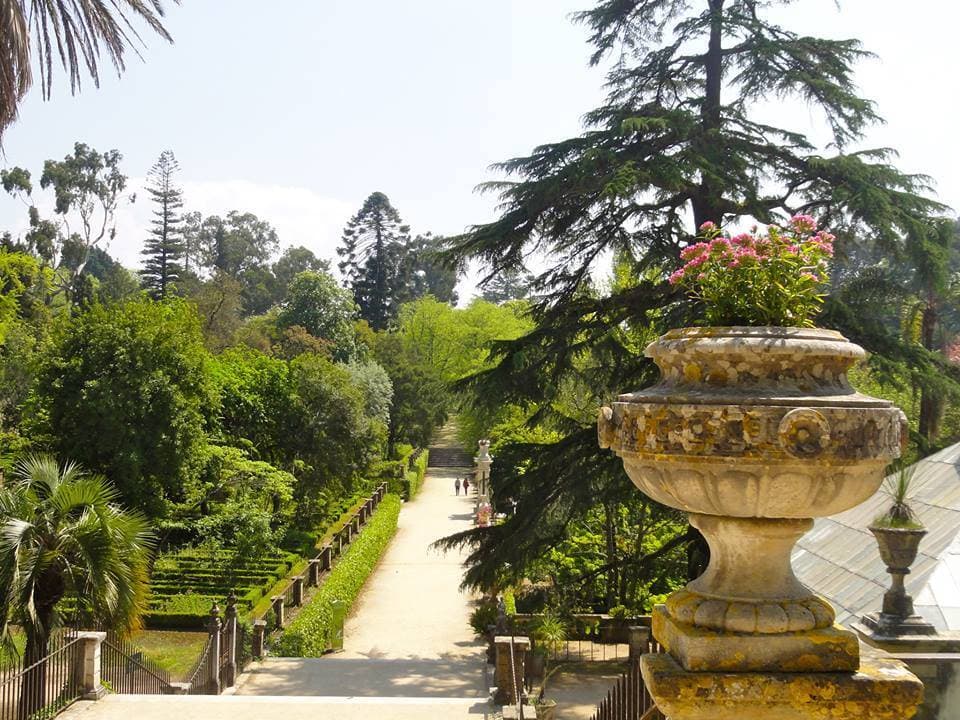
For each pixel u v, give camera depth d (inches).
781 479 105.1
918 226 491.8
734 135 575.2
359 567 1007.6
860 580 324.8
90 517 440.8
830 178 535.2
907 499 354.3
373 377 2074.3
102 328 940.6
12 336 1299.2
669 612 119.8
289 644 705.0
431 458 2645.2
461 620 880.9
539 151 593.3
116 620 448.1
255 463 1106.7
